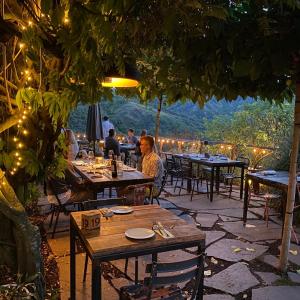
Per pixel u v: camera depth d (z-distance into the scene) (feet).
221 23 6.72
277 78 9.85
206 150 29.78
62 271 10.81
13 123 8.11
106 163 19.10
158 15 6.20
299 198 14.85
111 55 7.68
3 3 6.36
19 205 8.20
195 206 19.06
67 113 7.63
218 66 8.04
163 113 55.26
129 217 8.64
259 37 7.27
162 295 6.86
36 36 6.41
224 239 13.92
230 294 9.59
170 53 8.59
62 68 7.39
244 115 29.76
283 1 6.46
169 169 24.63
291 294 9.65
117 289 9.76
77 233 8.07
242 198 21.13
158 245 7.08
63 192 14.05
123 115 52.95
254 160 24.90
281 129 26.58
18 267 7.92
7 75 8.48
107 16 5.89
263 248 13.02
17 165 8.76
